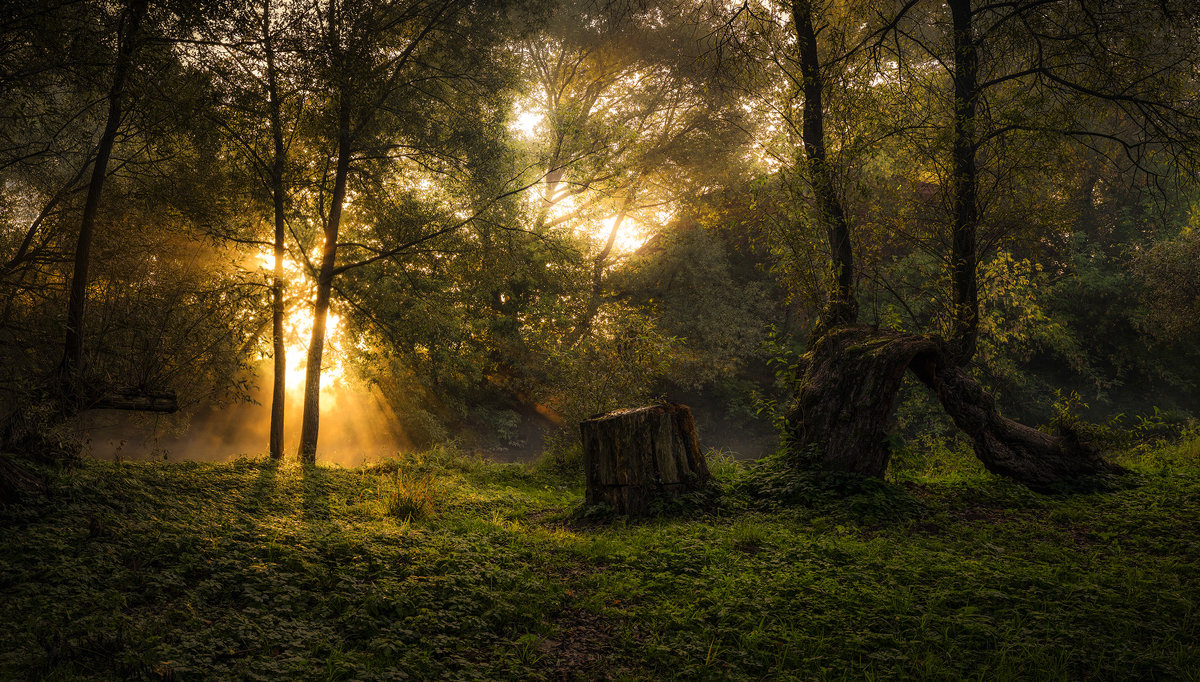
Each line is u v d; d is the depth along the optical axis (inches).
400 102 644.7
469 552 285.0
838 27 501.7
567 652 201.3
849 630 208.2
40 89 411.8
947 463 497.0
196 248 645.9
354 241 739.4
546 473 595.5
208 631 187.0
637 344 653.9
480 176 696.4
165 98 444.5
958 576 249.8
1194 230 871.7
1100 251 1066.7
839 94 457.1
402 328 718.5
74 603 196.1
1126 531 317.4
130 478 379.6
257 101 531.5
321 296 659.4
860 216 485.4
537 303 1018.1
